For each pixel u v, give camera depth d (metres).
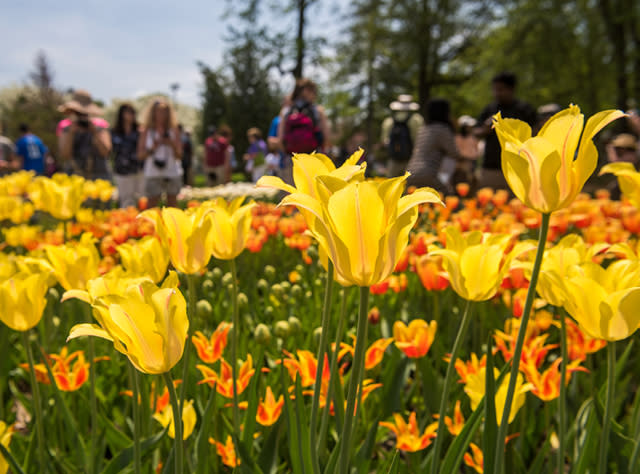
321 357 1.08
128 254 1.50
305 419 1.26
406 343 1.88
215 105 35.28
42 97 35.62
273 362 2.41
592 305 1.06
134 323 0.92
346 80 29.20
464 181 8.95
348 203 0.85
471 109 30.36
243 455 1.37
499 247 1.27
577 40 22.92
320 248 1.07
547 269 1.16
